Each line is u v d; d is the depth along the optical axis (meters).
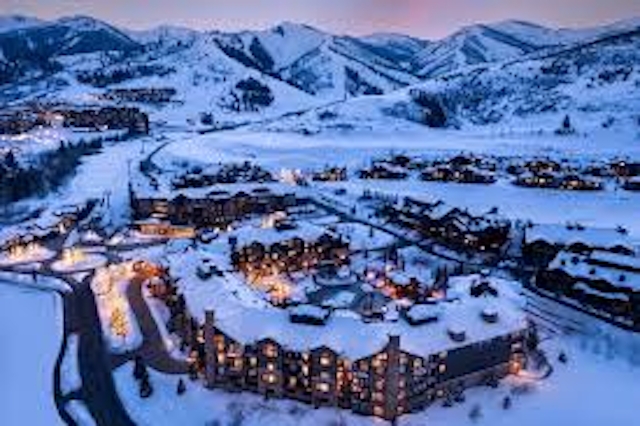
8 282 137.00
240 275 117.25
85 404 90.12
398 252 155.12
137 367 96.19
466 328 91.81
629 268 121.75
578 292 122.81
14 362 101.50
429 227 168.50
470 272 138.75
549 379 95.38
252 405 89.38
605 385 93.75
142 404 89.94
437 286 118.94
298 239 139.38
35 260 151.00
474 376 92.69
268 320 93.50
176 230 173.00
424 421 85.56
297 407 89.06
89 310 121.88
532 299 124.81
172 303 115.50
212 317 91.44
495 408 88.25
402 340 87.19
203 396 91.62
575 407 88.31
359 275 136.50
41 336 110.81
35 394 92.62
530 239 146.50
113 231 177.12
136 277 136.62
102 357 102.81
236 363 91.94
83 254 155.75
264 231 140.25
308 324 91.75
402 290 124.88
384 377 85.31
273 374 90.56
